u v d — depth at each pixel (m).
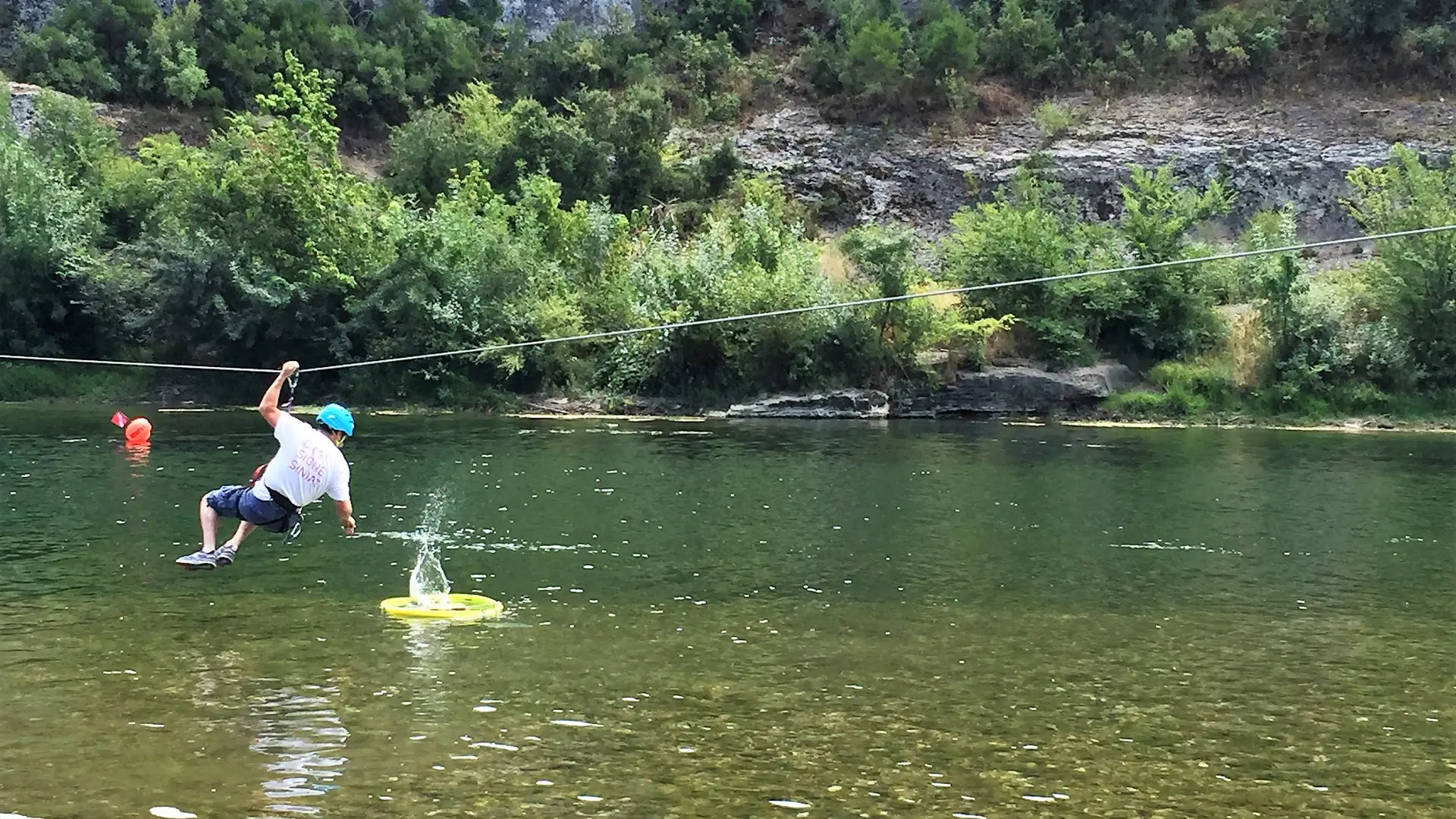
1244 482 20.73
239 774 6.95
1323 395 35.50
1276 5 58.09
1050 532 15.52
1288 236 36.69
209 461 21.23
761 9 61.47
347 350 35.97
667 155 49.12
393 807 6.54
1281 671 9.35
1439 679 9.19
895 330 35.53
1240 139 52.12
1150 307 37.34
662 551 13.83
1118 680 9.06
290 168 36.72
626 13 59.34
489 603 11.07
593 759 7.27
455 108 54.03
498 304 36.31
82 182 42.25
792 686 8.76
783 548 14.18
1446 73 54.78
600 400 35.44
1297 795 6.93
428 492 18.17
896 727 7.93
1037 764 7.32
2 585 11.54
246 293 35.44
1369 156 50.19
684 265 35.84
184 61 52.72
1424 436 31.25
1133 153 51.56
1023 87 57.31
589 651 9.57
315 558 13.09
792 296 34.88
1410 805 6.81
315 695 8.37
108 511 15.78
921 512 17.02
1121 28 58.12
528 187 40.34
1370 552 14.32
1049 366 36.53
